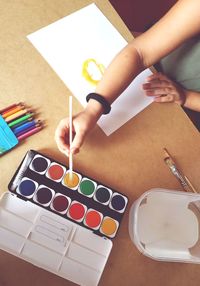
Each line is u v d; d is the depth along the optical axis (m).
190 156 0.72
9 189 0.61
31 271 0.59
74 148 0.63
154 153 0.71
